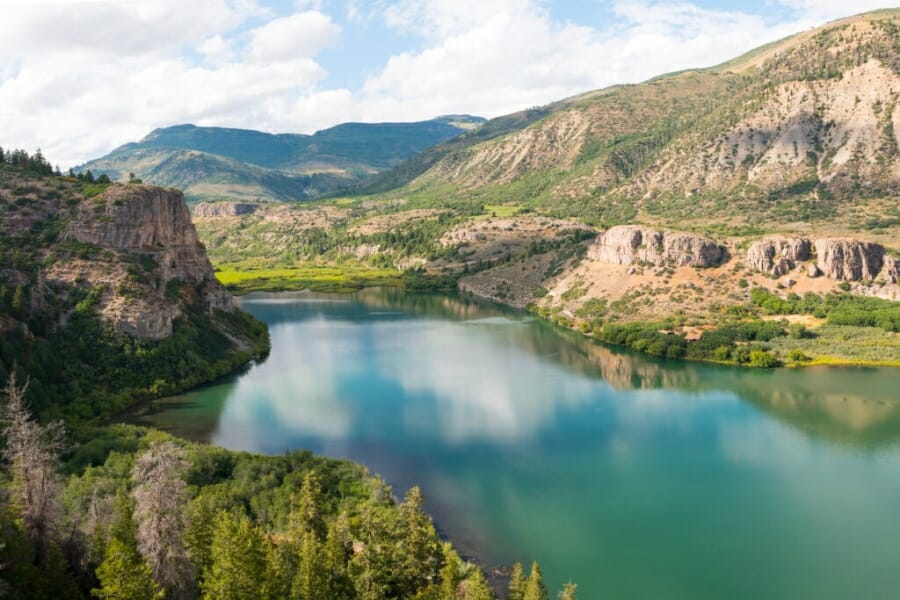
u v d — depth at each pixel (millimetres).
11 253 133000
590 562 73500
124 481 73875
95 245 144500
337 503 79312
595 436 110500
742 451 104062
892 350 154375
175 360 136125
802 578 70812
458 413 121562
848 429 113125
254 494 78438
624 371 152625
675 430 113438
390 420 117625
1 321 115688
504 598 65812
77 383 116812
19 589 44719
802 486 91812
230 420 116125
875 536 78938
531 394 134500
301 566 52562
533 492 89875
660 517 83438
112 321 130875
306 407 124125
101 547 51219
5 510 51125
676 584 69750
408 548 60406
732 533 79688
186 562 49469
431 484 92062
